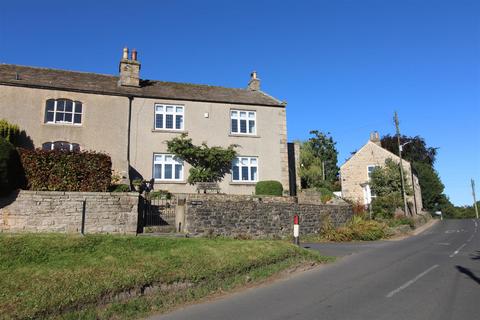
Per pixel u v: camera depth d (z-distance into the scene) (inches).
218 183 1046.4
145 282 341.1
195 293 360.2
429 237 938.1
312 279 432.1
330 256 586.9
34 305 271.7
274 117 1141.7
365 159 1737.2
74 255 388.5
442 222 1566.2
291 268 484.1
